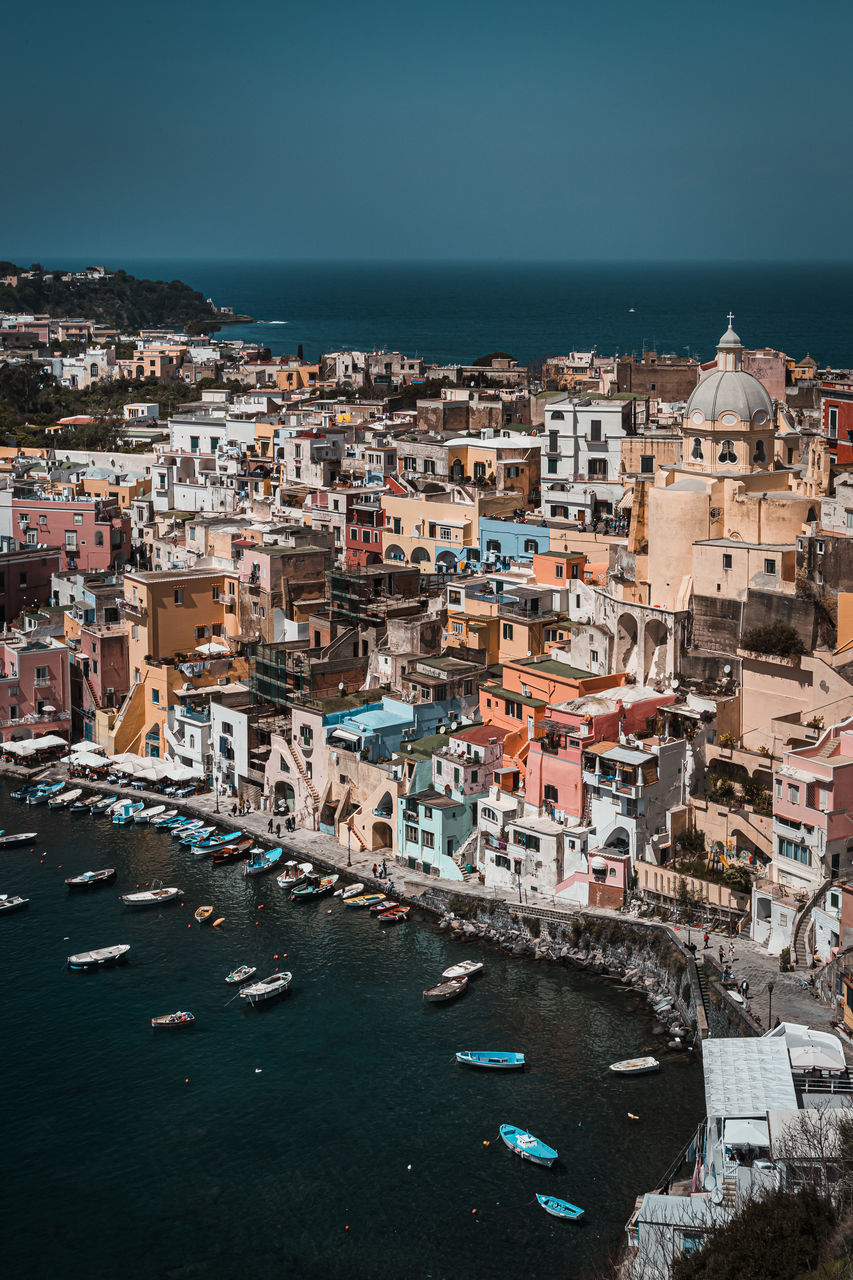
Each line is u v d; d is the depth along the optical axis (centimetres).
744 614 14800
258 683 17975
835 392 17300
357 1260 9619
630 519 16650
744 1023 11238
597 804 14025
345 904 14838
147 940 14162
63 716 19950
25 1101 11494
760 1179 8488
